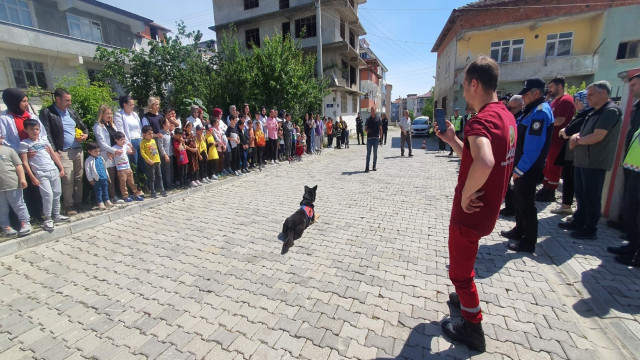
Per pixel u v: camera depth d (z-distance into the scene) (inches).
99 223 194.2
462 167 80.9
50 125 183.9
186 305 110.6
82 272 135.8
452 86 824.9
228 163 333.4
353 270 133.2
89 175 201.5
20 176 156.3
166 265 141.1
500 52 770.8
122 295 117.6
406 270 132.8
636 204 127.6
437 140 796.0
